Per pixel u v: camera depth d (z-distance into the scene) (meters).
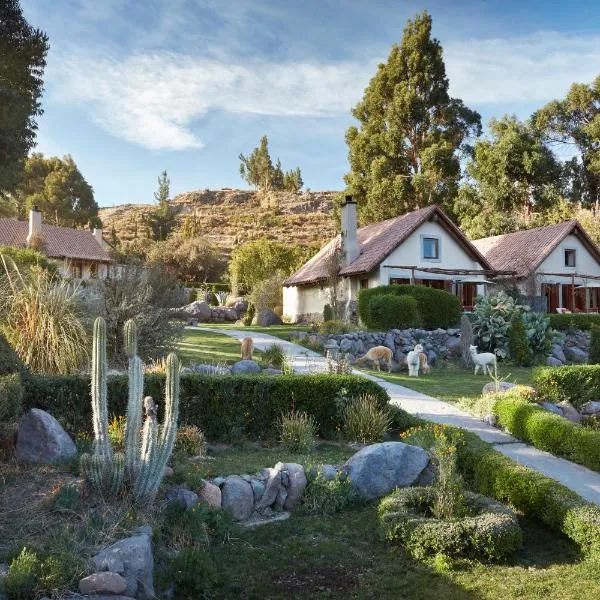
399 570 6.29
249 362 14.14
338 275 29.28
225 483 7.53
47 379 9.24
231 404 10.09
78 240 48.38
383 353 18.64
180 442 8.71
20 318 11.55
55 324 11.44
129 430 6.48
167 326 14.62
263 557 6.50
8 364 8.84
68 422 9.13
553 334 23.03
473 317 22.28
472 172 49.34
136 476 6.42
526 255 34.59
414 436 9.71
